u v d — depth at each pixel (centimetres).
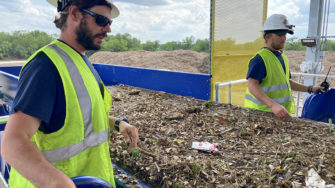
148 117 367
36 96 98
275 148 239
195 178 192
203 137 279
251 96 372
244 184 182
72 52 122
